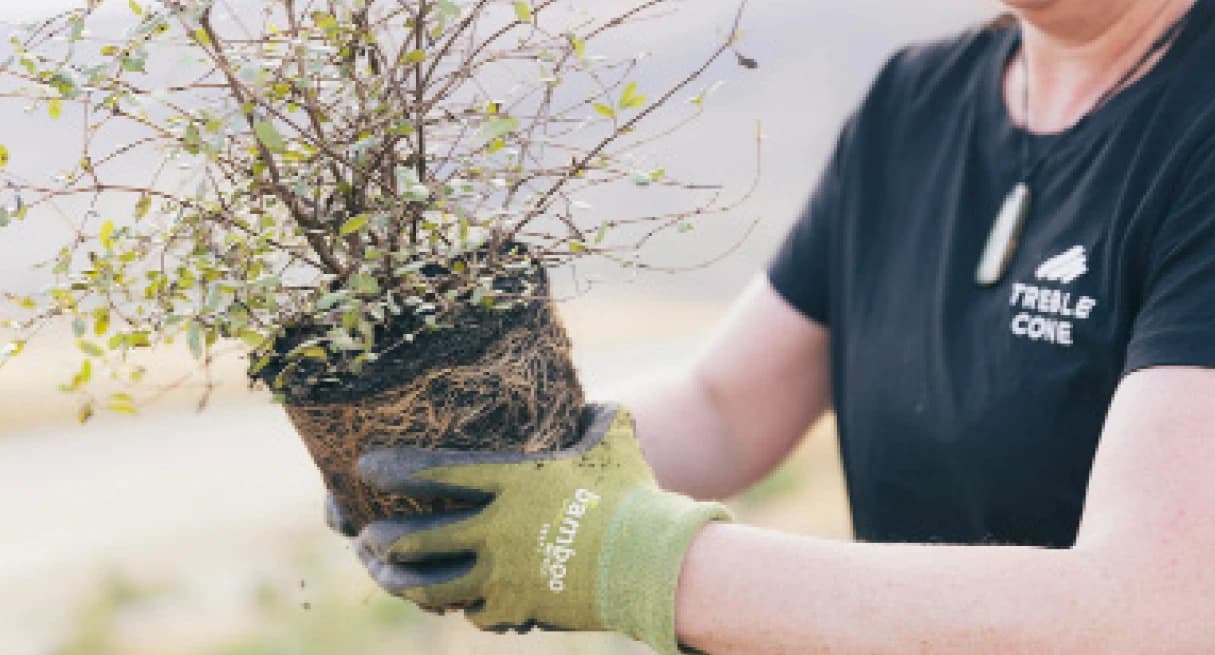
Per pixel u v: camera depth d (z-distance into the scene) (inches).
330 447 61.3
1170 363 55.4
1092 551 53.6
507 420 60.1
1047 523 66.2
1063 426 64.2
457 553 59.4
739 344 82.0
